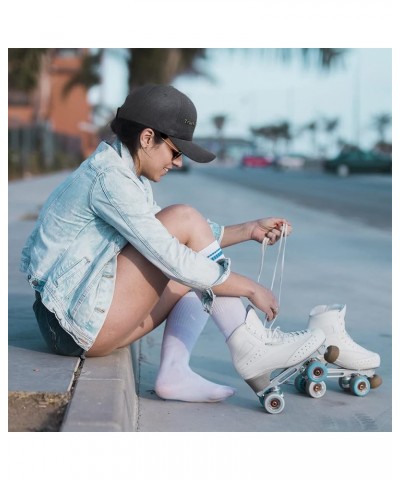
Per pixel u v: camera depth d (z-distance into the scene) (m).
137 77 24.08
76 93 40.22
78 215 2.79
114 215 2.71
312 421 2.93
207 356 3.82
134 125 2.80
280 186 23.88
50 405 2.52
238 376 3.50
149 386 3.31
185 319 3.05
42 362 2.91
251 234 3.16
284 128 92.94
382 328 4.53
